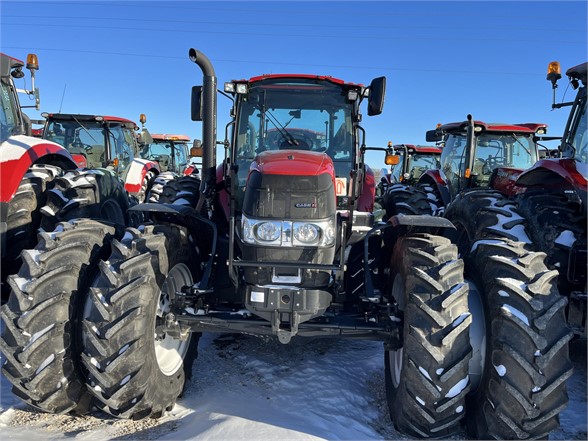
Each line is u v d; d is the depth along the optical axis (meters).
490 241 3.09
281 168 3.06
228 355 4.01
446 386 2.61
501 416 2.60
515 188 5.64
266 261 2.99
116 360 2.61
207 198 3.79
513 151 7.95
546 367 2.55
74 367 2.77
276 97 4.16
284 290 2.93
